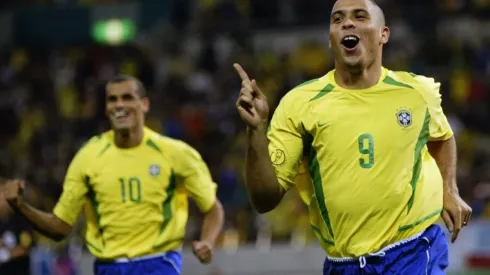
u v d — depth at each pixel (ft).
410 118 57.67
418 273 57.77
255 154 54.34
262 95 54.39
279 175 57.57
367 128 57.31
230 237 159.22
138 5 242.58
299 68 228.02
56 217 83.82
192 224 158.20
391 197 57.11
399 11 238.48
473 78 219.61
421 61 223.30
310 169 58.65
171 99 215.51
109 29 237.04
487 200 169.99
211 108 211.41
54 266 137.28
